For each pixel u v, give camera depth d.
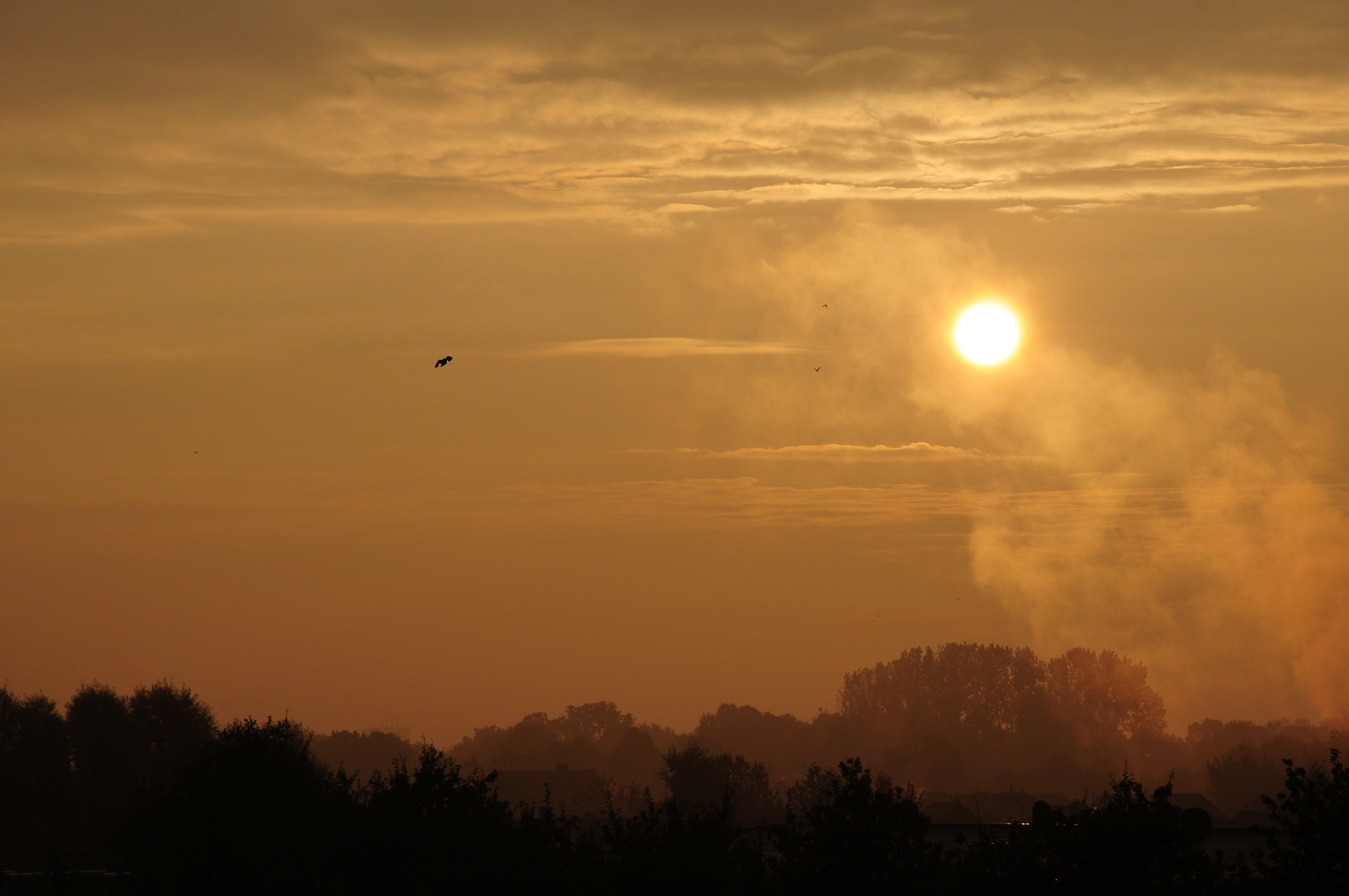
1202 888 107.38
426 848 113.62
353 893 111.12
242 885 107.31
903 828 111.56
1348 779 105.50
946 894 108.62
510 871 111.25
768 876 115.75
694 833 115.88
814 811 113.81
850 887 109.00
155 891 106.81
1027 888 109.00
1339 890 102.19
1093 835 109.25
